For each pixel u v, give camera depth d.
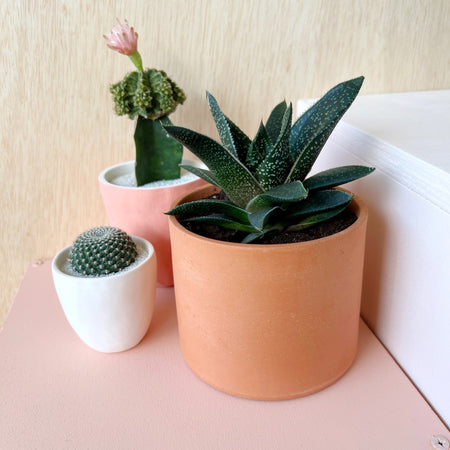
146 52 0.59
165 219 0.55
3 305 0.72
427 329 0.41
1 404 0.43
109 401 0.43
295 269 0.36
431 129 0.47
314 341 0.40
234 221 0.41
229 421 0.40
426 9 0.61
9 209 0.66
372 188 0.47
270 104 0.64
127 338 0.49
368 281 0.52
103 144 0.64
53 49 0.58
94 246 0.46
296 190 0.34
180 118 0.63
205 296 0.39
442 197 0.36
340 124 0.52
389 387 0.43
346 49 0.62
